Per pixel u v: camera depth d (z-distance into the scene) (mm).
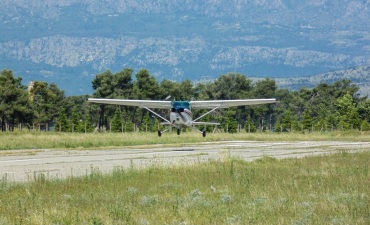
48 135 157125
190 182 66375
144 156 103438
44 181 65375
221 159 91625
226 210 49531
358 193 57250
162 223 45750
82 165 87438
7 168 83000
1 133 172125
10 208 51062
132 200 55094
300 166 83500
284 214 48219
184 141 150250
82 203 53688
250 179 67875
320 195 56812
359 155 101000
